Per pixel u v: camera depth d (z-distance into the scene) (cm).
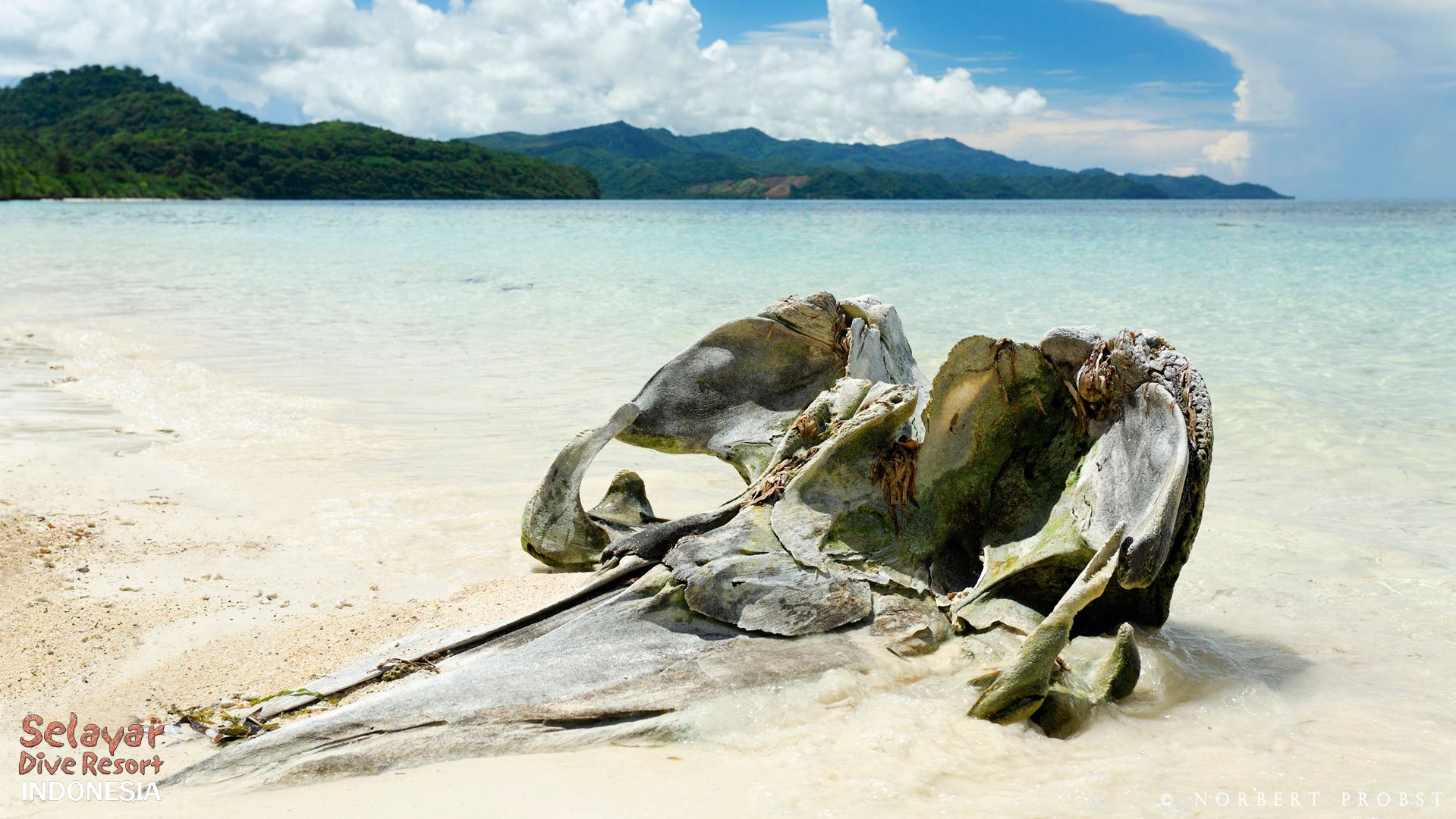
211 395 1070
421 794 350
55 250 3164
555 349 1340
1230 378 1084
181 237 3988
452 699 406
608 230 4459
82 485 734
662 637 451
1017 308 1636
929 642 461
